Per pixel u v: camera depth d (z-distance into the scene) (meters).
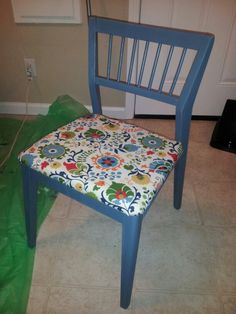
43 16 1.45
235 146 1.56
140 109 1.80
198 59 0.79
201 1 1.42
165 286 0.96
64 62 1.62
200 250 1.07
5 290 0.91
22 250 1.03
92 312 0.89
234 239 1.11
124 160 0.80
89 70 0.98
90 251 1.05
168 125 1.77
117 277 0.98
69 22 1.46
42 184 0.84
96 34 0.92
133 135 0.90
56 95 1.75
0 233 1.08
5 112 1.83
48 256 1.03
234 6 1.42
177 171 1.07
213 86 1.70
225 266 1.02
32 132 1.53
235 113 1.62
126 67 1.59
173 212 1.21
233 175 1.41
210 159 1.50
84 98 1.75
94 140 0.87
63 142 0.86
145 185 0.72
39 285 0.95
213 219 1.18
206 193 1.30
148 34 0.85
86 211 1.21
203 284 0.96
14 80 1.71
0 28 1.51
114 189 0.71
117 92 1.71
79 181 0.73
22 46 1.57
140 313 0.89
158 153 0.83
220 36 1.52
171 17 1.48
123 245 0.75
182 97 0.85
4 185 1.27
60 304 0.90
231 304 0.91
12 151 1.45
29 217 0.95
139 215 0.68
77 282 0.96
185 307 0.90
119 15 1.45
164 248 1.07
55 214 1.19
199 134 1.69
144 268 1.00
